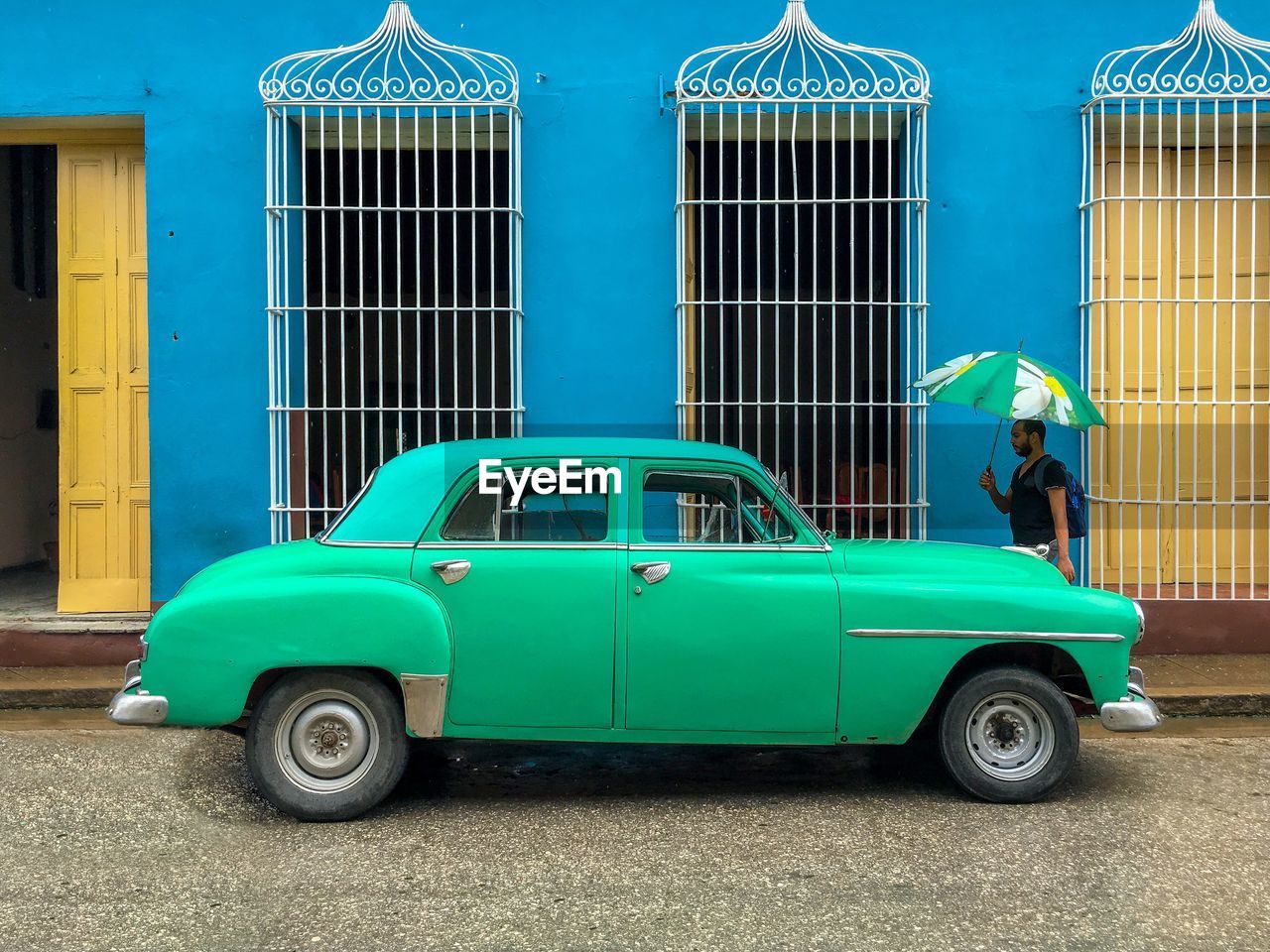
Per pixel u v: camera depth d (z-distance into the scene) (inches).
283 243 307.3
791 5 305.1
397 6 305.0
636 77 309.9
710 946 140.1
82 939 142.3
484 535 191.8
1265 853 171.9
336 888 159.6
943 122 309.4
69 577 319.6
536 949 139.6
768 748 237.6
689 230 314.2
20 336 421.4
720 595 190.1
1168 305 319.9
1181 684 273.1
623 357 311.0
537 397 311.3
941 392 238.4
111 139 320.5
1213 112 305.4
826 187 327.6
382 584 186.7
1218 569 320.5
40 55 305.0
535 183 309.9
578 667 188.5
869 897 155.1
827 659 191.2
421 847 176.6
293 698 187.5
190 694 183.2
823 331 324.2
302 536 309.6
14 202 417.1
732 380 320.8
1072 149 310.0
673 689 189.8
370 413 320.8
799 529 197.2
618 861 170.1
